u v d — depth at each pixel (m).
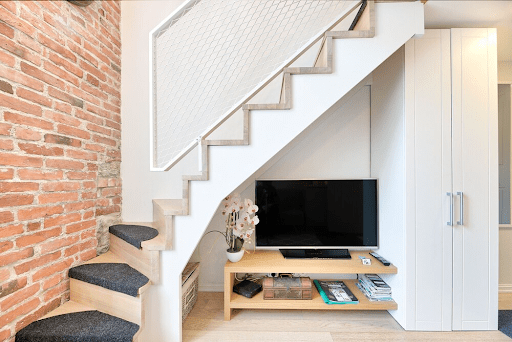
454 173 1.97
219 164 1.78
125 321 1.57
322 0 2.39
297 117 1.74
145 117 2.62
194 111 2.59
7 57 1.41
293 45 2.51
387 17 1.72
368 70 1.72
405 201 1.99
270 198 2.51
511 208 2.58
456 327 1.97
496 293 1.96
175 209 1.80
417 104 1.97
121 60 2.62
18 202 1.45
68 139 1.86
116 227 2.28
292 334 1.94
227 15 2.56
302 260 2.28
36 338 1.39
